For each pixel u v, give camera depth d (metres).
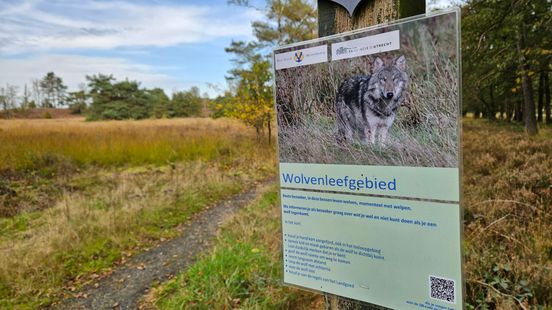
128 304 3.21
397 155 1.42
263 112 12.45
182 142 11.89
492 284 2.43
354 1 1.59
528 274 2.49
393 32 1.38
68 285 3.59
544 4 6.87
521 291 2.37
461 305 1.33
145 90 50.41
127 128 17.44
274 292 2.89
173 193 6.52
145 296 3.32
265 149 11.70
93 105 46.50
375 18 1.55
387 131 1.44
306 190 1.71
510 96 17.56
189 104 46.66
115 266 4.01
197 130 16.02
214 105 14.95
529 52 7.48
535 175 4.38
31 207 6.11
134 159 10.59
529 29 7.61
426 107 1.33
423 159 1.36
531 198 3.69
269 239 4.01
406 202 1.42
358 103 1.50
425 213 1.38
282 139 1.76
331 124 1.59
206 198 6.74
